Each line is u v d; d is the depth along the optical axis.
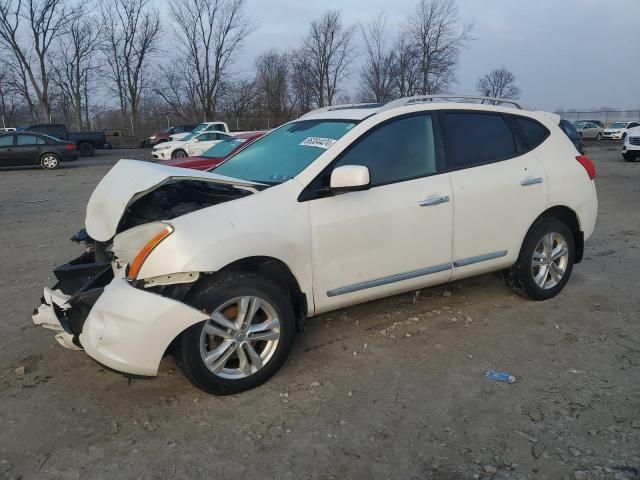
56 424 3.04
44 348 4.01
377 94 46.34
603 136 41.50
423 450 2.76
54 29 46.16
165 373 3.60
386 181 3.82
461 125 4.27
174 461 2.71
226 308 3.24
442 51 44.81
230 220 3.18
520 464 2.63
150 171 3.46
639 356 3.74
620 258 6.30
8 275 6.00
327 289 3.61
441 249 4.04
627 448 2.72
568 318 4.42
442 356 3.79
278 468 2.65
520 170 4.41
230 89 51.28
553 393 3.27
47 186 15.23
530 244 4.53
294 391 3.35
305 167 3.65
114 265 3.44
